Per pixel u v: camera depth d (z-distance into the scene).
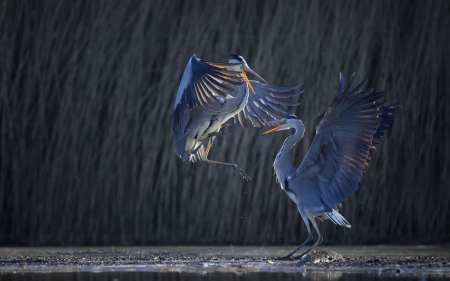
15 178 15.67
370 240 15.58
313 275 8.86
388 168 15.95
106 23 15.91
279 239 15.31
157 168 15.79
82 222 15.47
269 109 11.05
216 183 15.31
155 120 15.55
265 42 15.57
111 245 15.15
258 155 15.39
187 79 9.40
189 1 15.99
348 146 9.49
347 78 15.68
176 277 8.56
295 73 15.47
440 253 12.73
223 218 15.26
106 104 15.82
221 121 10.41
